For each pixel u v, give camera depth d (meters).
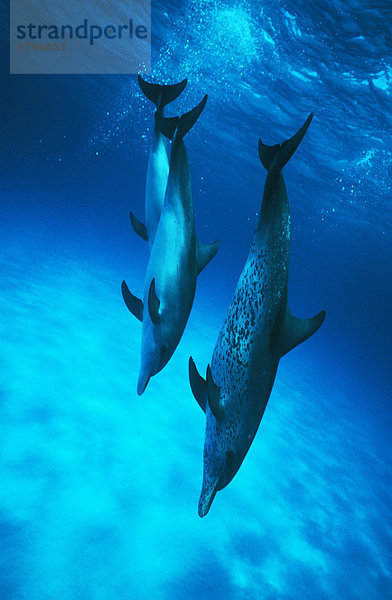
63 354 10.98
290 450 11.54
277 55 12.46
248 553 7.00
